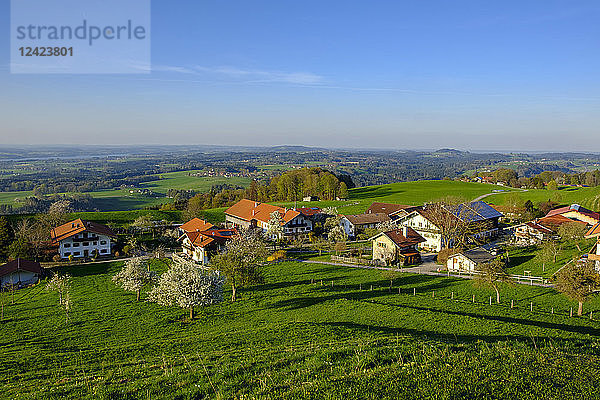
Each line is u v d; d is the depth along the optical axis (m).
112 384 23.47
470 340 30.55
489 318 42.78
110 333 42.72
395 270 70.88
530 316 43.50
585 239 78.44
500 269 54.09
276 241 99.00
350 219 107.75
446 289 57.53
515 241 89.31
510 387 19.56
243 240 83.50
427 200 156.75
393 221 105.38
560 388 19.47
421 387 19.61
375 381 20.30
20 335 43.16
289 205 150.75
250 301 53.50
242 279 54.22
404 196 169.62
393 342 27.98
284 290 58.38
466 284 59.91
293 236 105.12
